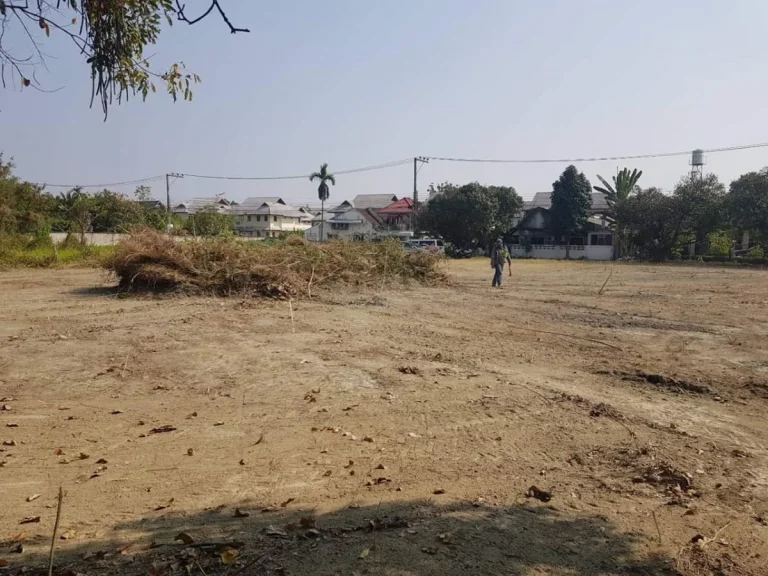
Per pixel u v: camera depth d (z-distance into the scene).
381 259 20.62
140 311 14.17
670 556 3.64
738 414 6.76
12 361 9.09
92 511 4.37
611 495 4.61
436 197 54.78
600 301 17.47
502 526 4.00
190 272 17.23
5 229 32.31
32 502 4.55
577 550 3.68
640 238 46.12
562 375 8.54
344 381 8.13
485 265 38.28
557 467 5.23
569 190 54.25
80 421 6.52
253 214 85.62
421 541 3.75
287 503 4.47
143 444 5.84
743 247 47.81
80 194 51.97
